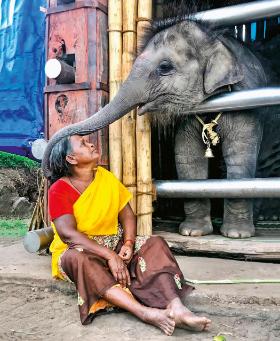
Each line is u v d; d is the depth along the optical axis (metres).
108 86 2.86
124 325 1.78
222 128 2.85
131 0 2.84
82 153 2.04
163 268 1.86
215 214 3.73
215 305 1.99
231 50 2.74
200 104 2.73
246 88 2.82
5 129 5.77
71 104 2.79
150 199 2.84
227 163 2.90
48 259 2.72
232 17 2.68
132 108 2.69
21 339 1.68
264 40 3.78
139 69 2.65
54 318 1.90
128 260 1.95
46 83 2.89
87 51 2.75
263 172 3.57
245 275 2.27
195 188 2.74
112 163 2.84
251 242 2.61
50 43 2.86
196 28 2.72
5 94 5.72
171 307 1.70
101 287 1.79
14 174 6.00
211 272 2.34
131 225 2.14
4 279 2.40
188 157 3.02
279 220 3.55
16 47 5.62
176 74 2.68
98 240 2.06
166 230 3.11
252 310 1.92
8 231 4.20
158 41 2.70
